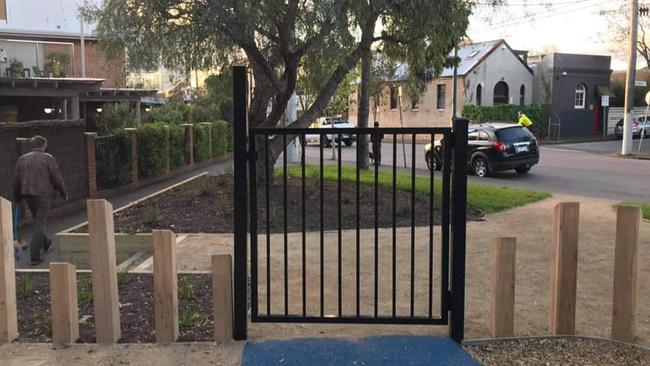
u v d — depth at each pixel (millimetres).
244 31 10062
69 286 4434
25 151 10664
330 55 10742
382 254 7504
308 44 10836
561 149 31953
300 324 4891
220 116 29797
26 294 5727
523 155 18203
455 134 4312
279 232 8914
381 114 46812
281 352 4301
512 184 16516
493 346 4406
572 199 12852
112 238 4492
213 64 12438
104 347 4391
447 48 14016
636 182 16781
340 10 9734
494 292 4512
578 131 44188
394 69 18844
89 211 4387
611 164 22688
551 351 4332
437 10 11242
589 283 6168
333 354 4266
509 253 4477
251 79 15953
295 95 19703
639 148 29828
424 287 6059
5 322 4480
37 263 8180
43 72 20875
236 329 4520
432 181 4719
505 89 43688
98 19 13086
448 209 4527
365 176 14938
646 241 8297
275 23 10547
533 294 5781
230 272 4457
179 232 9133
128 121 20766
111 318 4449
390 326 4852
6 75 19297
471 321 4984
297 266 6875
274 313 5234
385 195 12148
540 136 41875
